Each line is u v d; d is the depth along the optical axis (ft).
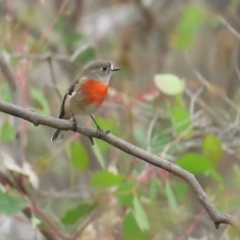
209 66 49.37
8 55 38.45
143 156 25.61
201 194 24.64
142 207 32.35
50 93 47.55
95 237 34.14
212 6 49.62
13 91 36.91
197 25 47.19
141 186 35.27
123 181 33.27
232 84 45.73
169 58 50.72
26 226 42.91
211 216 24.21
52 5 48.49
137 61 49.49
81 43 46.39
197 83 41.91
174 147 36.88
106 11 52.03
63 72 48.37
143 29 51.44
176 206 33.60
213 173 33.45
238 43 46.50
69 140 36.65
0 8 46.65
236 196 35.42
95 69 32.65
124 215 33.17
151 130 37.76
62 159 47.29
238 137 39.81
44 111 38.52
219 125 40.52
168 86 35.29
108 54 49.49
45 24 46.96
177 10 52.44
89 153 42.83
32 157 47.50
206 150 34.78
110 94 40.86
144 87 47.75
